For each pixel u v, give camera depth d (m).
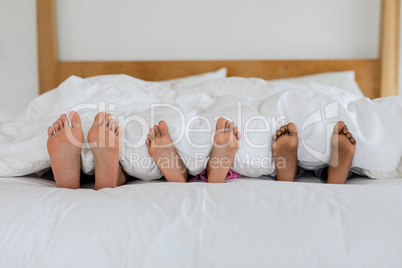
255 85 1.86
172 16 2.60
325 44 2.54
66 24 2.65
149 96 1.61
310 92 1.22
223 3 2.57
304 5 2.53
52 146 1.02
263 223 0.72
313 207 0.76
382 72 2.44
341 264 0.66
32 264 0.69
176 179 1.13
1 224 0.74
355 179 1.22
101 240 0.71
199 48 2.61
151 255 0.68
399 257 0.67
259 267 0.67
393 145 1.09
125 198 0.81
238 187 0.85
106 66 2.59
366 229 0.70
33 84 2.73
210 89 1.88
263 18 2.56
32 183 1.11
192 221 0.74
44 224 0.74
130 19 2.62
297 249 0.68
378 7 2.48
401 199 0.78
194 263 0.68
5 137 1.28
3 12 2.68
